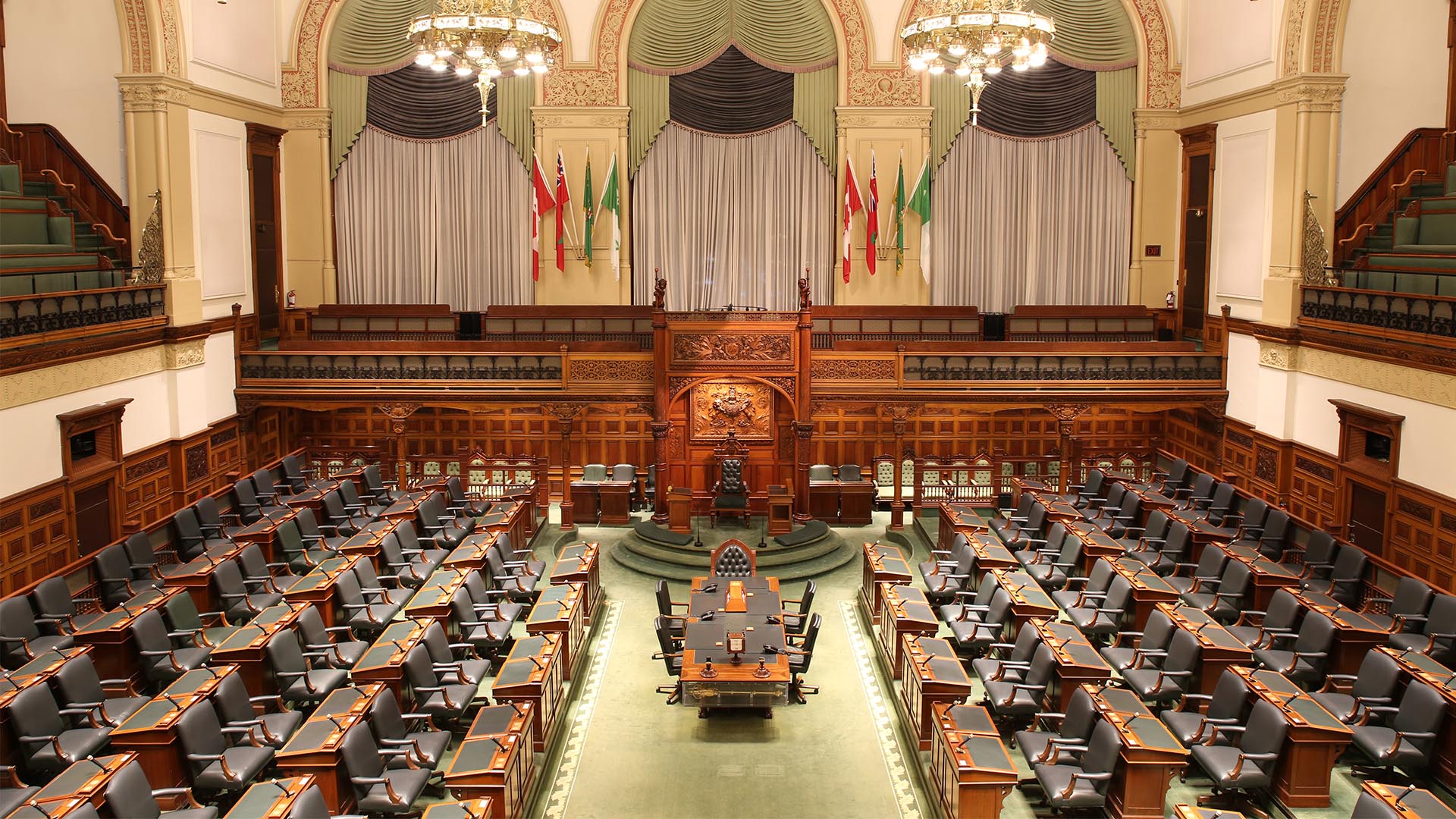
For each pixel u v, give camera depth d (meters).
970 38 13.77
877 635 14.66
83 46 18.34
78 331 15.83
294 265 23.62
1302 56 18.42
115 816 8.46
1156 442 23.67
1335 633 12.39
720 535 18.80
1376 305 16.53
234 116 20.95
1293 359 18.75
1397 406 16.16
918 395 20.45
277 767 10.54
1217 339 21.52
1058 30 22.98
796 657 12.88
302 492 18.70
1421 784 10.63
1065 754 10.31
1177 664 11.87
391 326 23.42
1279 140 19.12
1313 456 18.23
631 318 23.42
